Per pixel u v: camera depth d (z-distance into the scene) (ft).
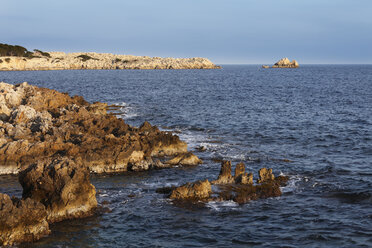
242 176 98.32
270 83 485.56
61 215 78.79
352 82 505.25
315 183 101.81
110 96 302.25
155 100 276.62
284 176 105.70
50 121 138.62
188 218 80.89
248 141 148.36
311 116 208.03
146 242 71.41
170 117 199.82
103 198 89.97
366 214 82.99
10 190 94.02
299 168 115.03
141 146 118.83
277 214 83.20
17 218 69.00
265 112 221.87
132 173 108.68
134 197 91.04
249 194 92.32
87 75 607.78
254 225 78.23
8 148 107.65
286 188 98.32
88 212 81.82
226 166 99.81
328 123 186.39
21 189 94.94
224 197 90.38
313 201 90.12
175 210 84.43
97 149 112.37
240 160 122.72
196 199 89.66
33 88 198.80
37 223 71.87
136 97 295.48
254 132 164.55
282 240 72.33
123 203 87.61
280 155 129.39
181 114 210.79
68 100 201.77
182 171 110.83
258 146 140.97
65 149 111.96
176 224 78.28
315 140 151.33
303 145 143.74
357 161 122.52
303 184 101.19
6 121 148.05
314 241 71.92
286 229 76.59
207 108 236.22
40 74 617.21
